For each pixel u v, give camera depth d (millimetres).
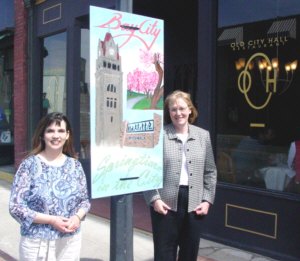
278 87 5121
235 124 5531
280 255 4926
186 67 8422
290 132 5031
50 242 2996
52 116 3121
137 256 5180
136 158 3383
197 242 3600
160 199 3520
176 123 3514
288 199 4867
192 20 8203
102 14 3189
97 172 3211
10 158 11523
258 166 5336
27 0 9141
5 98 11367
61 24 8469
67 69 8297
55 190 3010
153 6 8086
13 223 6688
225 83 5605
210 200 3607
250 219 5234
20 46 9539
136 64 3381
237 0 5457
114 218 3717
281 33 5074
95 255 5258
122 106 3316
